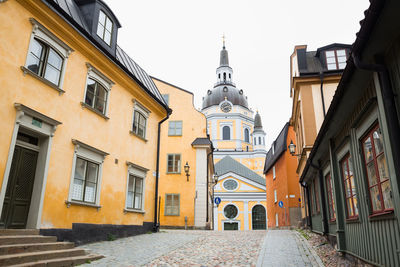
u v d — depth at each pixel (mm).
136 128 15398
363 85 6070
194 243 12352
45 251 7559
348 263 7953
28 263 6613
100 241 11789
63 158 10320
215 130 83562
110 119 13109
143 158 15656
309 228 18734
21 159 9188
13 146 8484
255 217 58562
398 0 4023
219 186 60312
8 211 8648
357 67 5242
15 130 8586
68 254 7969
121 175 13656
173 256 9258
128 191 14352
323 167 11766
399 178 4676
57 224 9867
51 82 9961
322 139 9500
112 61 12914
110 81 13125
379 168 5742
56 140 10094
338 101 6742
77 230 10680
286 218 28734
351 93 6367
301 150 20078
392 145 4875
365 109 5988
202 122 26156
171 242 12398
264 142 84875
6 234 7801
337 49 19062
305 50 19312
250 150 84125
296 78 18312
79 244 10641
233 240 13688
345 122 7762
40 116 9375
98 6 12469
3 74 8422
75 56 11234
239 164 69750
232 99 87250
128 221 13969
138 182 15297
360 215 6867
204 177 24875
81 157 11242
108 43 13203
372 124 5859
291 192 27781
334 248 10133
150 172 16266
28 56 9227
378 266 5863
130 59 16203
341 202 8797
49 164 9742
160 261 8453
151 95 16062
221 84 92250
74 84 11086
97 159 12094
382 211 5680
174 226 24016
